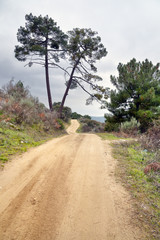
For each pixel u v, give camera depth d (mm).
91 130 34750
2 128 8055
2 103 10969
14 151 6031
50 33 21688
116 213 2848
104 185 3934
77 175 4535
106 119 23297
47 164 5309
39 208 2947
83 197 3381
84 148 7918
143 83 19703
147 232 2379
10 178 4055
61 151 7094
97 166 5297
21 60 22266
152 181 4207
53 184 3930
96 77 22812
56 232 2375
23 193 3434
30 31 20969
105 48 22953
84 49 22875
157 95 19875
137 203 3150
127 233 2365
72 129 34062
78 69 24047
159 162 5609
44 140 9453
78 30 22156
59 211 2887
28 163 5195
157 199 3318
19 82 17438
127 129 16172
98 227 2496
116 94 21359
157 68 19781
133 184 3990
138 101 19438
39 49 19422
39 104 17203
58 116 19312
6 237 2227
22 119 10789
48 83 22984
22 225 2486
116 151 7387
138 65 20500
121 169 5016
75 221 2633
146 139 9148
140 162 5879
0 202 3059
